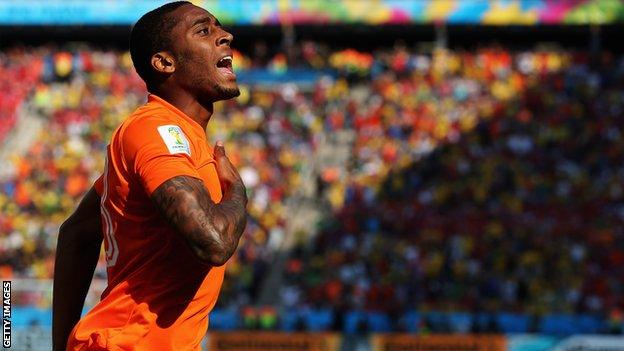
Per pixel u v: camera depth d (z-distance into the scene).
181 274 4.73
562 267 34.25
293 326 29.70
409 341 27.67
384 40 53.88
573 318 28.83
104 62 50.06
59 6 51.81
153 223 4.67
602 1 50.53
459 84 46.41
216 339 28.20
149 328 4.71
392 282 33.62
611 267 34.34
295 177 41.25
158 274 4.72
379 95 46.41
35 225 38.62
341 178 40.84
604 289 32.75
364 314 29.84
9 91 48.31
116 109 46.50
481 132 43.34
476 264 34.44
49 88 48.03
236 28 51.75
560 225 36.91
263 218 38.38
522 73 47.03
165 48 4.89
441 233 36.47
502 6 50.78
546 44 53.72
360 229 37.41
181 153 4.58
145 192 4.55
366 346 27.81
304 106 46.41
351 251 35.81
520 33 52.59
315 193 40.31
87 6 51.78
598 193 39.22
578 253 34.88
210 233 4.37
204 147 4.89
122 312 4.72
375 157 41.84
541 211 38.19
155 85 4.96
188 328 4.83
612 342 27.09
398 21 51.00
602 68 47.34
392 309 31.25
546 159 41.56
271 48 52.06
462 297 32.94
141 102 47.25
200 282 4.81
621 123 43.62
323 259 35.59
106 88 48.16
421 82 46.94
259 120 45.12
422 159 41.78
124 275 4.79
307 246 36.91
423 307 31.66
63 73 49.72
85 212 5.34
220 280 4.98
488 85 46.41
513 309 31.58
